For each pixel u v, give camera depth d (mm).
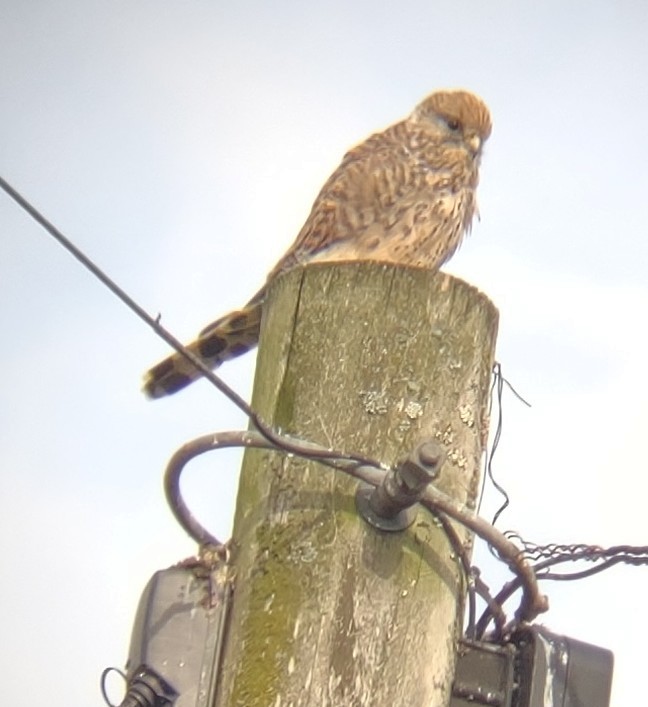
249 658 7305
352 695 7234
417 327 7848
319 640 7297
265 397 7922
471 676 7766
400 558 7484
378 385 7750
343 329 7852
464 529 7840
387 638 7348
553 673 7770
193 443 7953
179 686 7469
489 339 8023
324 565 7422
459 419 7793
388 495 7395
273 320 8086
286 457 7680
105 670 7941
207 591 7633
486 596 8688
